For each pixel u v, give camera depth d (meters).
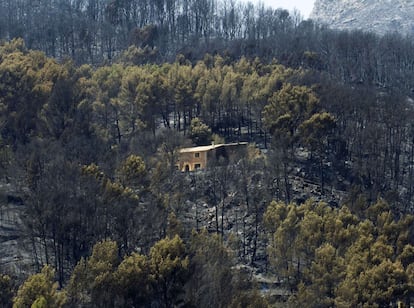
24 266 96.94
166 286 84.62
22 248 102.81
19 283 89.56
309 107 142.25
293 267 101.06
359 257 95.12
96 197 103.81
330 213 108.44
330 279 93.88
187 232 108.06
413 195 136.50
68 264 99.88
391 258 98.00
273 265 104.44
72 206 100.75
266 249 112.38
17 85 143.50
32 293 77.31
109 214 101.69
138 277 83.38
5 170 119.19
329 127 137.00
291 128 138.00
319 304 90.06
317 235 101.38
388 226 106.50
